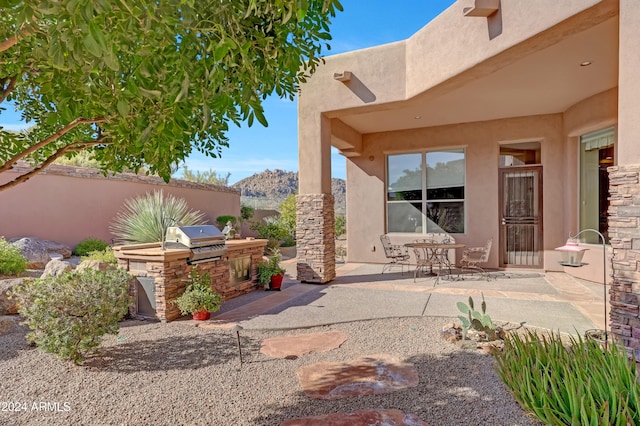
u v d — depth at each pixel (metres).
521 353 3.25
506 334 4.54
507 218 9.83
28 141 3.23
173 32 1.71
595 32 4.95
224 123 2.80
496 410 2.94
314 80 8.17
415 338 4.69
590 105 7.73
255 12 2.05
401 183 11.08
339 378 3.61
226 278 6.83
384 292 7.29
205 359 4.11
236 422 2.88
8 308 5.47
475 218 9.96
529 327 4.90
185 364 3.98
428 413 2.94
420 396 3.21
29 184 9.34
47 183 9.66
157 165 2.63
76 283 4.09
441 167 10.51
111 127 2.23
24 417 2.96
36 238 9.06
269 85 2.44
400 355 4.14
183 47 1.74
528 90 7.36
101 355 4.23
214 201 15.33
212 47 1.70
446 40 6.18
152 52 1.68
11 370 3.83
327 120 8.44
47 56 1.70
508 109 8.77
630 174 3.64
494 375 3.55
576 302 6.22
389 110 8.70
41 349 3.88
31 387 3.46
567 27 4.60
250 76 2.00
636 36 3.62
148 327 5.21
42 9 1.41
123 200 11.36
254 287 7.64
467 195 10.05
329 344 4.53
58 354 3.83
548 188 9.25
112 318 4.20
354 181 11.54
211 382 3.55
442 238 10.20
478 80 6.75
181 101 1.77
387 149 11.02
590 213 8.21
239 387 3.45
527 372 2.89
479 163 9.91
